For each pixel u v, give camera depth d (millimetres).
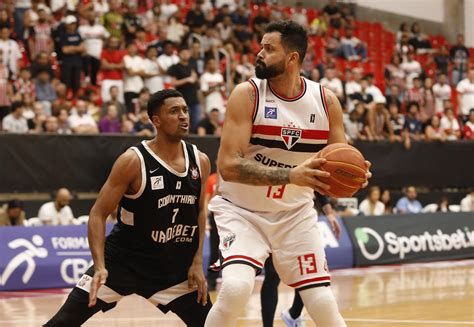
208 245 13047
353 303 10344
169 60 17844
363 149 17641
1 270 11859
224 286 4961
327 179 4590
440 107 22547
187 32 19734
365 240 15758
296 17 24547
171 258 5387
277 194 5168
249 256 5066
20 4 18422
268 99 5086
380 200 17719
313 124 5145
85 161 14117
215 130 16266
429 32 29469
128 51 17172
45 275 12242
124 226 5336
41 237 12422
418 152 18469
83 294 5219
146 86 17359
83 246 12789
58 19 18781
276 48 5023
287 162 5180
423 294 11273
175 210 5312
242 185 5227
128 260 5336
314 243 5168
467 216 17766
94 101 16453
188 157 5375
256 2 25000
